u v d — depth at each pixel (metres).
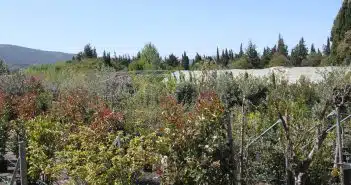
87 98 14.49
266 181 8.62
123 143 7.80
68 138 8.33
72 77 25.58
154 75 23.44
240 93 14.45
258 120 8.88
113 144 6.93
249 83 15.27
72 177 6.81
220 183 6.91
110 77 19.78
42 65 42.12
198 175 6.88
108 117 10.88
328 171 8.38
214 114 7.09
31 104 12.65
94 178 6.38
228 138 7.00
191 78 18.55
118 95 17.23
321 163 8.24
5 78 22.20
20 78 22.39
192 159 7.00
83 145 7.11
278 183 8.56
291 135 7.49
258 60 51.59
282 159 8.48
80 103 12.98
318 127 7.34
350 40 33.38
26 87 22.03
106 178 6.45
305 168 7.07
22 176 6.29
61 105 13.36
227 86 14.76
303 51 64.88
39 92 21.17
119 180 6.50
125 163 6.55
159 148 7.16
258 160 8.51
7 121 11.53
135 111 13.05
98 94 17.50
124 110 14.05
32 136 8.80
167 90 17.45
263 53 62.41
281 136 7.70
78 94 15.27
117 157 6.48
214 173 6.89
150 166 9.05
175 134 7.20
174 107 8.19
